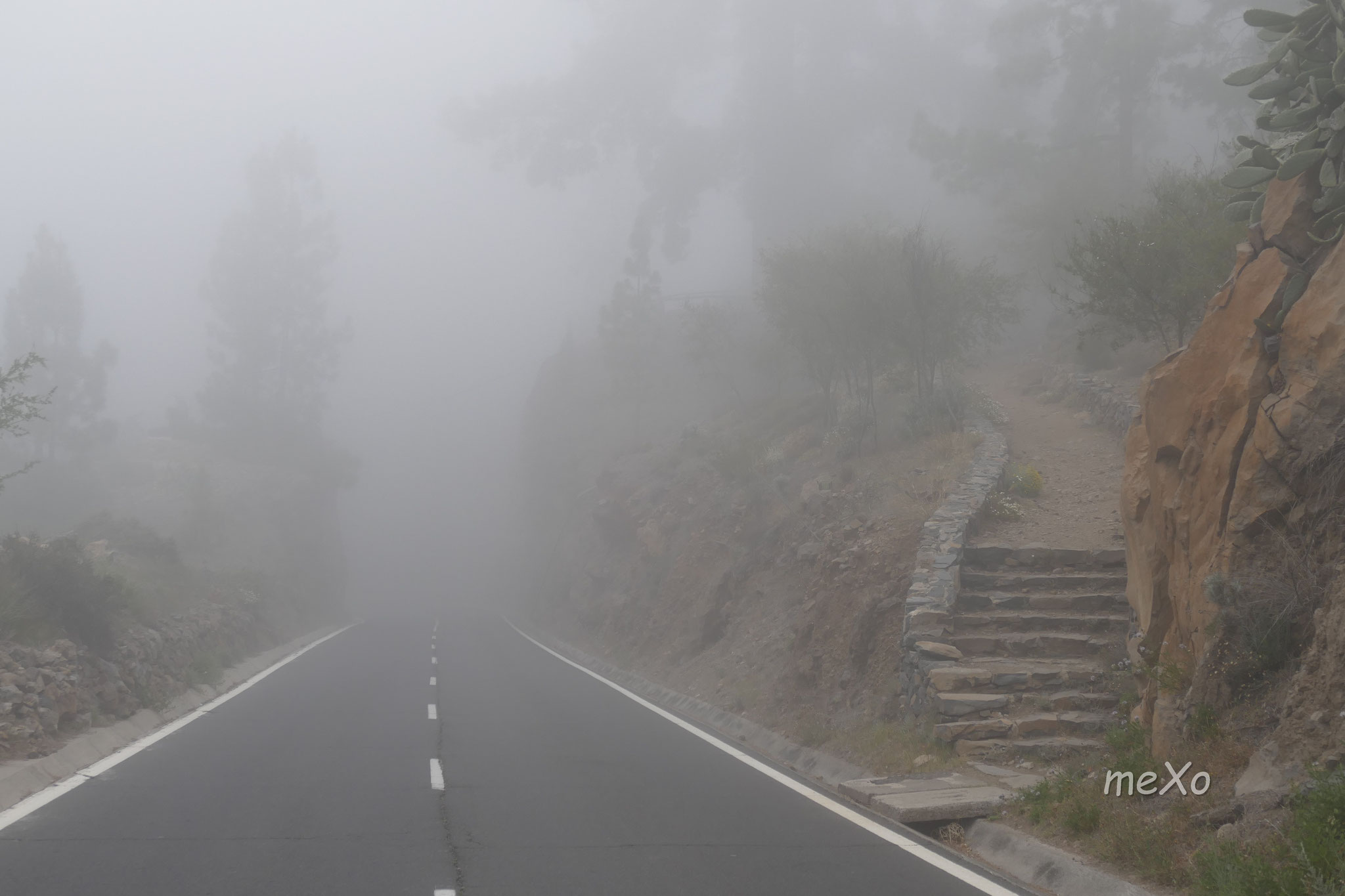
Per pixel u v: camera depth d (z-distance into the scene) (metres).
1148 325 17.91
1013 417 24.77
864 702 12.25
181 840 6.66
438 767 9.73
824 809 8.24
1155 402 8.74
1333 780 5.24
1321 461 6.86
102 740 10.69
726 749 11.68
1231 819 5.98
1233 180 8.42
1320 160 7.60
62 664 11.66
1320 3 8.05
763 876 6.09
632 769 10.06
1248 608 6.98
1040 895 5.96
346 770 9.48
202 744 10.96
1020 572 13.70
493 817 7.64
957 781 8.79
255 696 16.22
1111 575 13.13
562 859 6.43
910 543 14.65
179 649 17.69
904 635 11.88
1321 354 6.99
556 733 12.56
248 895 5.46
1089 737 9.58
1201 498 7.89
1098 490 17.27
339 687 17.69
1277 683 6.83
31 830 6.82
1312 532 6.86
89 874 5.76
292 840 6.72
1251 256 8.20
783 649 16.55
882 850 6.85
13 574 13.19
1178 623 8.25
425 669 22.00
